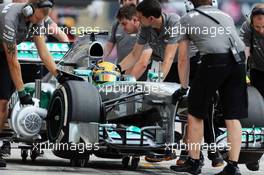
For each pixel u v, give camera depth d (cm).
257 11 2636
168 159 2556
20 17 2505
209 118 2575
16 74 2531
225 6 5678
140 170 2697
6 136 2755
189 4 2634
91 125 2509
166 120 2547
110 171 2608
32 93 2806
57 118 2584
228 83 2434
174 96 2502
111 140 2506
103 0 5275
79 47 2814
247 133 2586
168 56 2702
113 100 2580
